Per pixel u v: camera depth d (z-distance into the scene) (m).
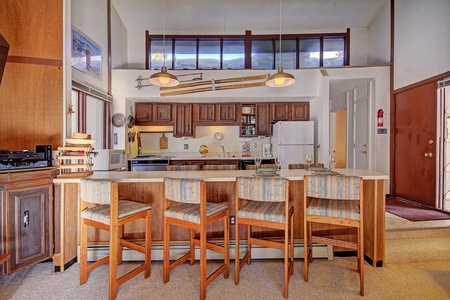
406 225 2.85
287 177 2.20
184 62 5.66
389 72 4.50
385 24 4.68
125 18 5.16
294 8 4.82
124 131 4.71
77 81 3.51
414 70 3.91
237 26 5.43
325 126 4.61
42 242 2.14
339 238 2.47
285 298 1.82
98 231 2.43
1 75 2.00
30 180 2.05
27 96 2.43
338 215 1.94
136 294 1.88
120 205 2.06
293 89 4.78
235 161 4.97
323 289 1.94
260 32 5.60
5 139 2.38
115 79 4.70
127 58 5.53
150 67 5.62
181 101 5.20
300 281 2.04
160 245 2.42
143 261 2.41
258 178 1.88
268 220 1.90
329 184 1.90
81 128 3.70
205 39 5.66
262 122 5.28
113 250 1.81
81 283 2.01
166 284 2.01
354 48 5.49
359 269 2.06
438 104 3.46
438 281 2.06
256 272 2.19
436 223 2.92
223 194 2.46
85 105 3.78
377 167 4.55
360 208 1.86
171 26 5.41
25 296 1.85
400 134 4.25
